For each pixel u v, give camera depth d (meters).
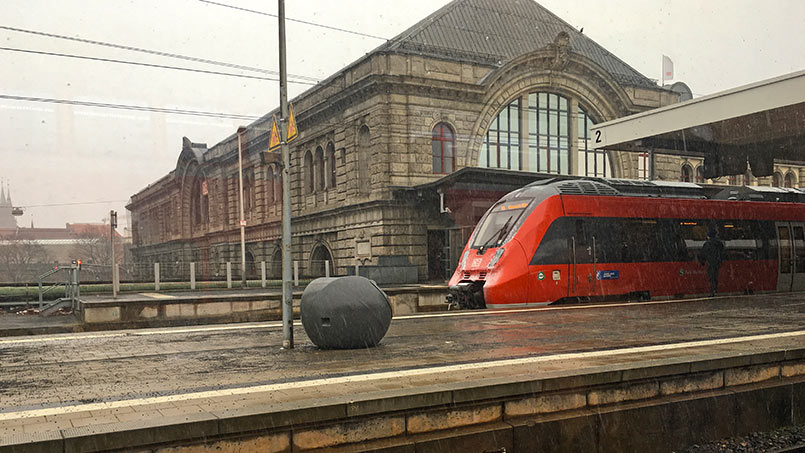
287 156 9.49
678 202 19.31
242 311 15.55
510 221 17.33
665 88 41.66
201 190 44.47
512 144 36.25
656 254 18.59
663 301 17.66
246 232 43.16
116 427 4.44
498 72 34.81
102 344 10.55
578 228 17.39
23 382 7.14
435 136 33.34
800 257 21.61
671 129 21.12
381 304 9.25
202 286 26.09
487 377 6.55
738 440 6.94
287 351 9.13
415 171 32.53
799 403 7.51
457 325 12.47
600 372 6.30
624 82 39.97
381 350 8.99
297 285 29.41
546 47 36.28
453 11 36.88
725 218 20.17
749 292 20.42
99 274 30.23
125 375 7.44
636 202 18.52
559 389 6.05
